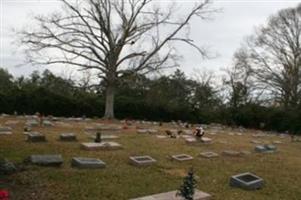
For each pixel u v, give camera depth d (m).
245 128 33.84
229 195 7.84
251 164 11.63
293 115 33.22
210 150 13.95
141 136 17.00
